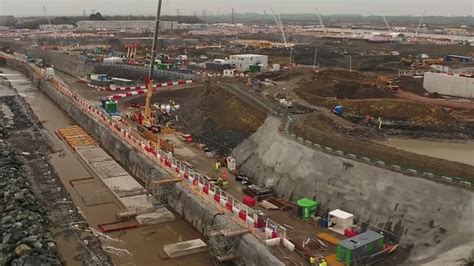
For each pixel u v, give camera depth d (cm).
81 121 8994
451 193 4041
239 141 6675
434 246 3797
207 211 4641
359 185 4569
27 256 3759
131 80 12138
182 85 10362
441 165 4653
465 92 9138
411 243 3919
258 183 5450
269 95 8594
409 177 4356
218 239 4150
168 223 4947
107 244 4469
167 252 4275
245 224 4203
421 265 3594
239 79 10412
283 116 6844
